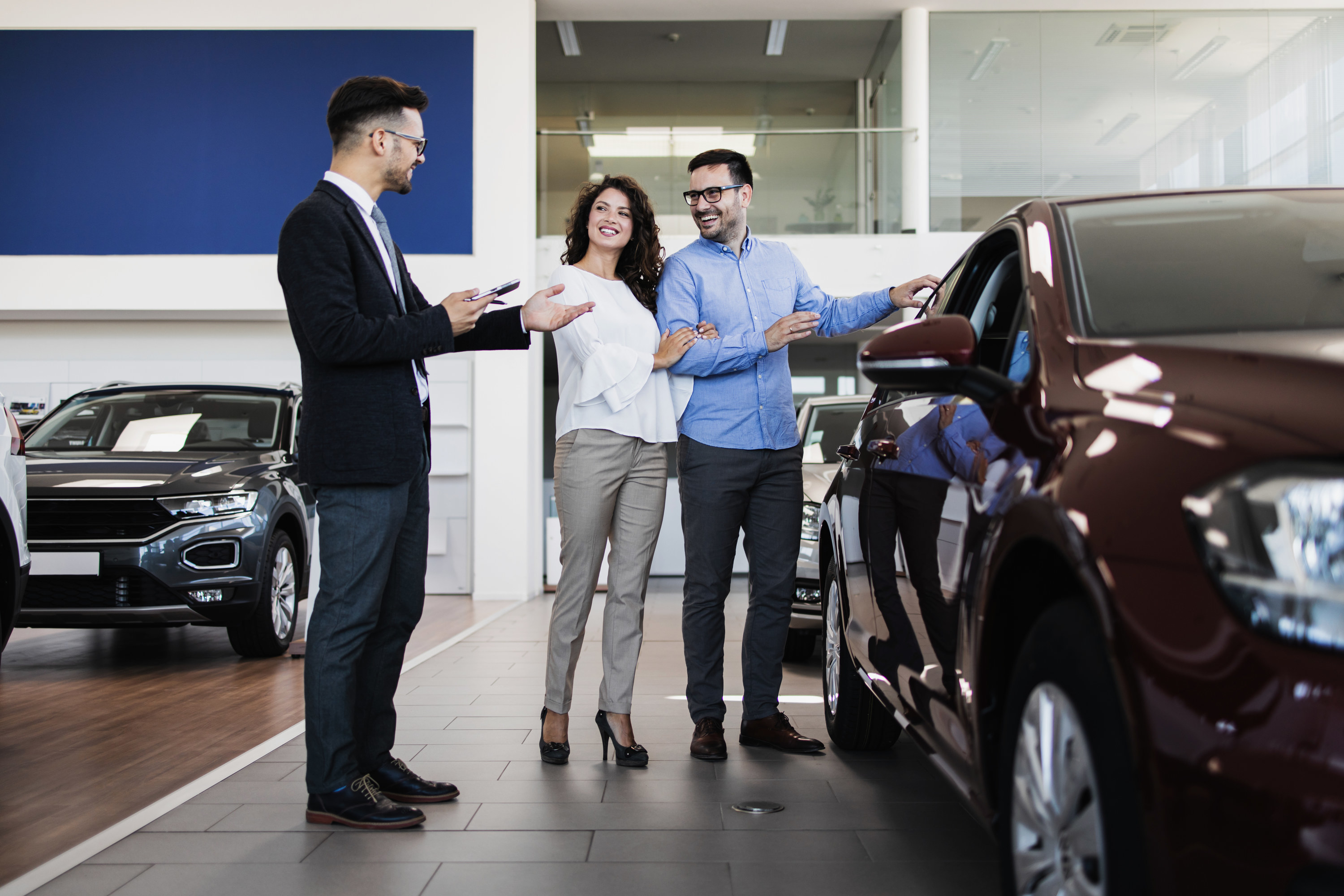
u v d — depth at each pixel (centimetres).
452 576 905
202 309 888
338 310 231
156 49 892
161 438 576
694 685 315
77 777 293
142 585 473
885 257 967
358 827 237
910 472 217
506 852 221
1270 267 177
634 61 1231
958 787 184
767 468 319
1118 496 120
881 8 1028
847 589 291
